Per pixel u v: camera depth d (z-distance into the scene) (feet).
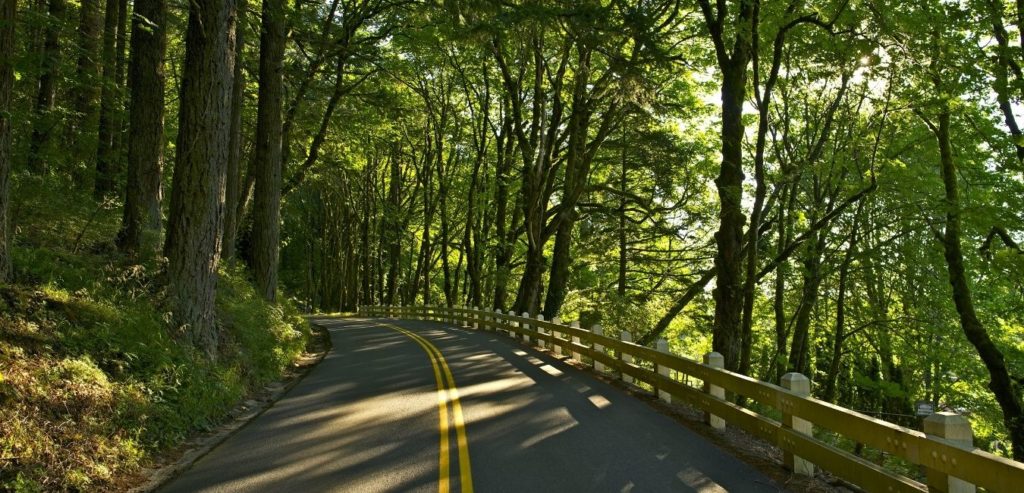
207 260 37.50
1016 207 53.93
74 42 47.60
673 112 81.97
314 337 77.56
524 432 28.60
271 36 71.92
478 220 130.11
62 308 28.76
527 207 96.43
